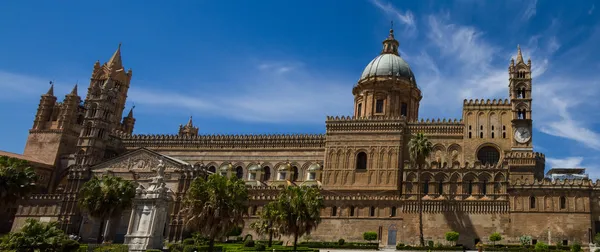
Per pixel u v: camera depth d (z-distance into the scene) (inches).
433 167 3245.6
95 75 5457.7
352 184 3614.7
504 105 3516.2
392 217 3122.5
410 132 3708.2
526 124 3314.5
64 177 4488.2
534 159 3122.5
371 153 3661.4
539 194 2866.6
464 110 3599.9
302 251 2434.8
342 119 3814.0
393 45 4552.2
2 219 4097.0
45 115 4857.3
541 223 2805.1
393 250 2755.9
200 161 4328.3
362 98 4247.0
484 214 2940.5
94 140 4284.0
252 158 4202.8
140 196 2126.0
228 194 1982.0
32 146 4687.5
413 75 4379.9
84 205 2738.7
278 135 4197.8
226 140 4333.2
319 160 4013.3
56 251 1472.7
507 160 3157.0
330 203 3287.4
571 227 2748.5
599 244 2568.9
